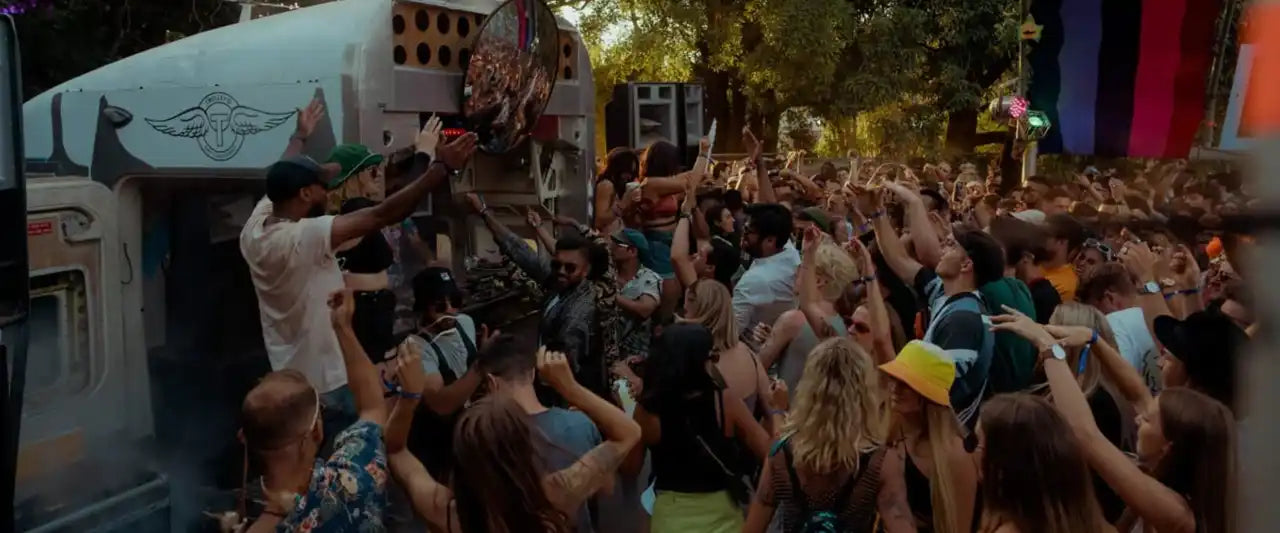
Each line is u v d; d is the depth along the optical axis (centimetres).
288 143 496
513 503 291
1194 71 1227
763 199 883
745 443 404
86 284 481
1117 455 318
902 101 2117
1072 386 335
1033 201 1066
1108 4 1233
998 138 2562
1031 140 1299
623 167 773
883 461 349
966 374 446
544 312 564
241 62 505
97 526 442
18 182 368
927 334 476
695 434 392
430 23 531
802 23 1831
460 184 658
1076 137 1291
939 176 1408
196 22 1078
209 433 554
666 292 678
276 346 445
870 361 360
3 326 358
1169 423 312
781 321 545
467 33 554
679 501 397
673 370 393
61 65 1012
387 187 518
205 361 554
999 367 483
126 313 531
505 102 564
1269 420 106
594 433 374
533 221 645
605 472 342
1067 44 1265
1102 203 1158
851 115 2017
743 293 619
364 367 347
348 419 446
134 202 540
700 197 782
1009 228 602
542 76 593
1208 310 380
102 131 538
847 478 350
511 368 378
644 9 1934
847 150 2277
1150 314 598
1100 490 395
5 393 352
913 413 364
